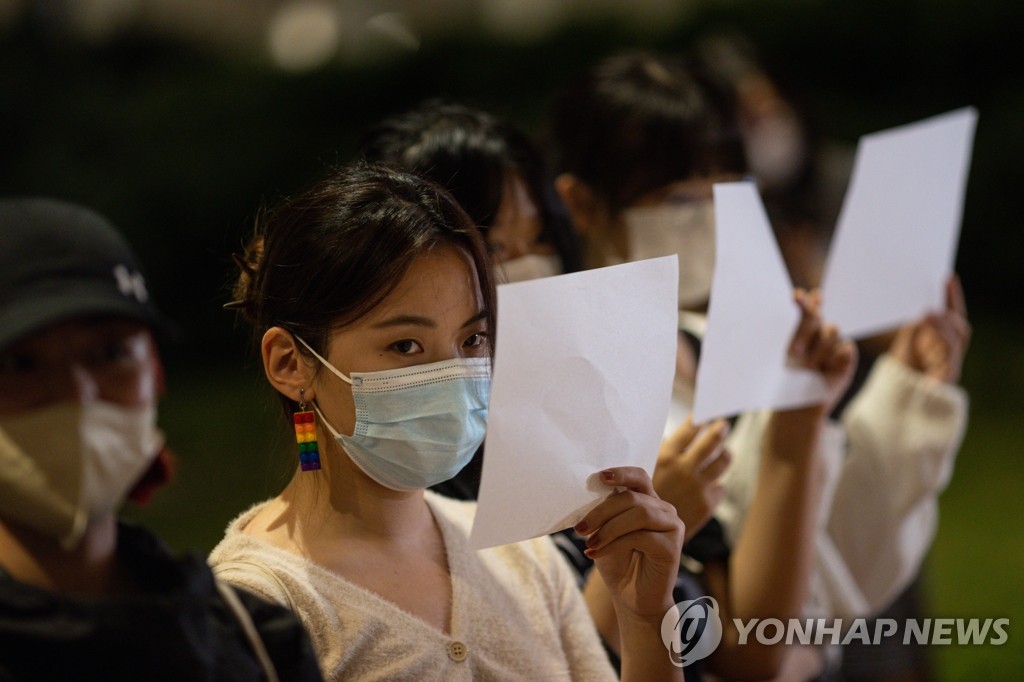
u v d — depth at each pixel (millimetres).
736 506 4711
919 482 5250
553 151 5000
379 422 2998
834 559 4957
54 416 2164
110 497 2244
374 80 17750
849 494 5344
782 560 4336
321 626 2941
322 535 3104
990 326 17094
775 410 4453
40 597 2158
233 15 19734
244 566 2996
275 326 3137
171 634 2207
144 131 17266
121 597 2334
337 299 2984
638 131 4641
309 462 3117
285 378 3141
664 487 3928
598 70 4914
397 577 3131
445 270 2998
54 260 2186
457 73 17875
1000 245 17547
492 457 2748
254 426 14031
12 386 2172
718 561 4434
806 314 4301
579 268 4387
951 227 4961
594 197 4762
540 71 17938
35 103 17406
